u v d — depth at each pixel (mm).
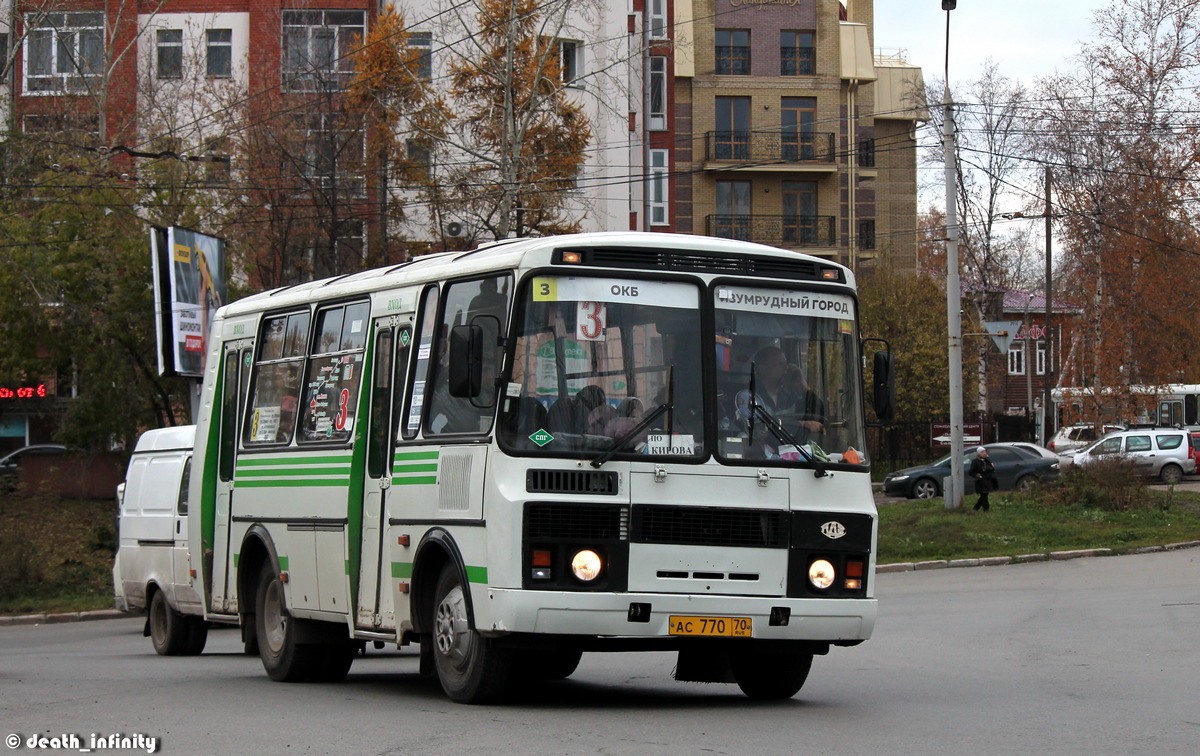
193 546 14742
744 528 9664
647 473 9477
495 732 8539
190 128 43750
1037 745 8070
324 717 9508
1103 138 50719
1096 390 50500
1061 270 60062
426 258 11602
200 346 31953
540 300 9602
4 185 36625
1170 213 49781
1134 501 32562
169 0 47438
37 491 38656
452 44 38094
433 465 10297
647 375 9688
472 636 9703
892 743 8102
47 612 27109
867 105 65938
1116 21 49906
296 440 12773
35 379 42156
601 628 9234
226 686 12266
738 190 63156
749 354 10000
